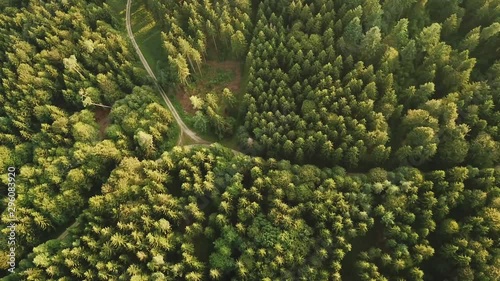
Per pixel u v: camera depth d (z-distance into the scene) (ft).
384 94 356.38
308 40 381.40
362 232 314.14
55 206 362.53
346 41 377.50
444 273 304.30
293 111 358.84
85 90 405.18
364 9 388.57
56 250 342.03
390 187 315.17
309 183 330.75
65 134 397.60
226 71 431.43
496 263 287.07
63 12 460.14
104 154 369.71
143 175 360.48
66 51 431.43
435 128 336.90
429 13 413.59
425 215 309.22
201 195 348.18
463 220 311.68
